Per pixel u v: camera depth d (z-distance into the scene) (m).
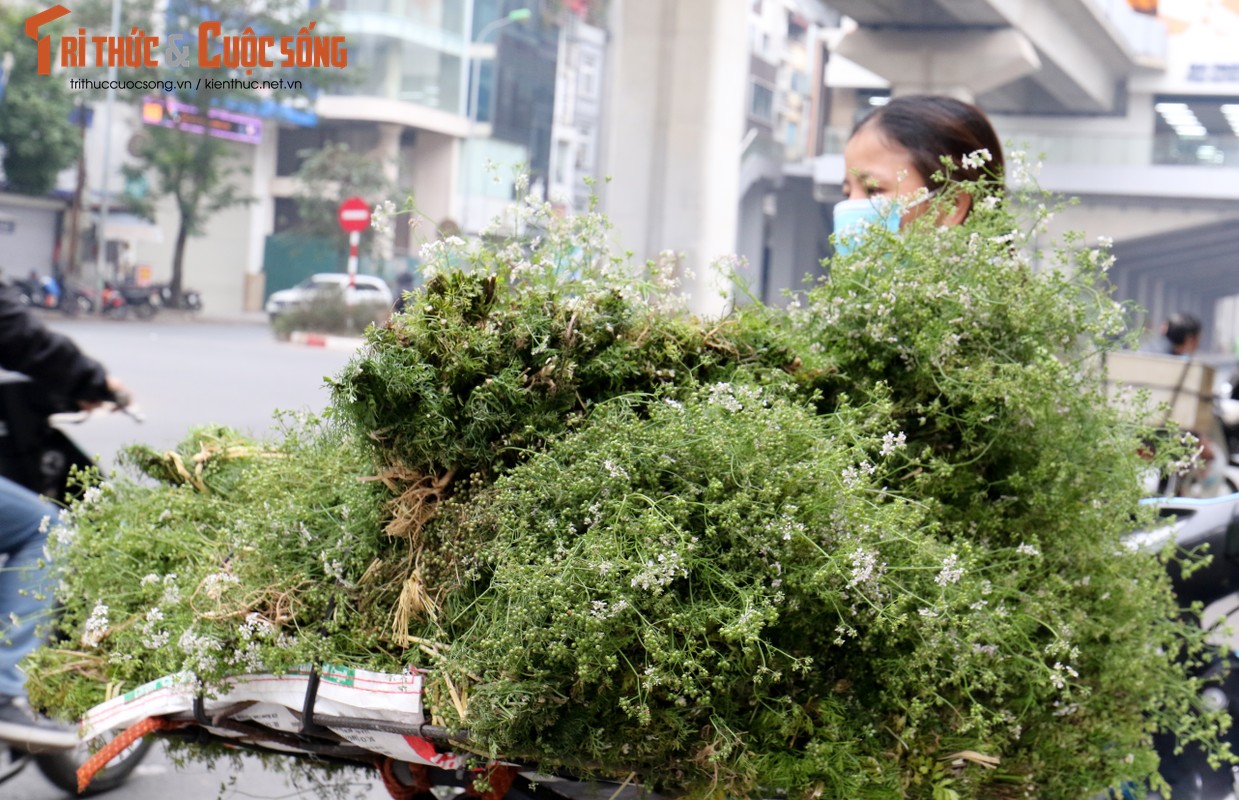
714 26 24.83
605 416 1.95
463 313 1.98
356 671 1.89
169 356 22.94
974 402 2.21
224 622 2.01
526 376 1.96
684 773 1.84
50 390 3.96
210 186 43.00
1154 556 2.64
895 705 1.95
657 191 25.20
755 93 65.62
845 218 2.98
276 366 21.62
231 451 2.60
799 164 49.19
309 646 1.92
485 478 1.97
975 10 32.44
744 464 1.86
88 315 38.47
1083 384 2.35
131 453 2.63
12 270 42.00
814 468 1.87
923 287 2.28
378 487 2.02
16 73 36.84
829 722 1.88
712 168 25.14
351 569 2.01
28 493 3.66
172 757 2.41
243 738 2.15
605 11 54.62
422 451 1.95
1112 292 2.38
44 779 3.97
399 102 46.91
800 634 1.88
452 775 2.06
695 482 1.86
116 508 2.55
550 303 2.00
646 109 25.06
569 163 55.91
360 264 43.22
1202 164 43.31
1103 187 44.09
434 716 1.82
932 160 3.04
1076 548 2.28
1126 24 44.19
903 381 2.29
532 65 51.25
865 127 3.15
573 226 2.21
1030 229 2.44
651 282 2.23
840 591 1.82
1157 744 3.25
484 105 49.44
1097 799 2.47
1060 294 2.34
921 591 1.88
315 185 43.09
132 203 42.31
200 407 14.41
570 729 1.81
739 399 1.98
